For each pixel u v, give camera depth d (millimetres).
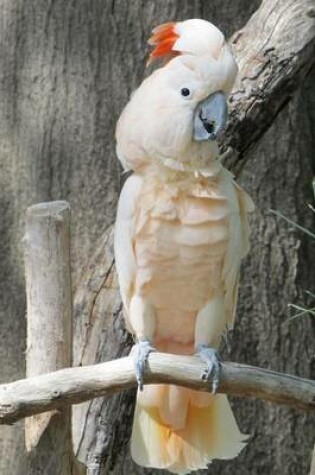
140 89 8828
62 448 8711
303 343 12344
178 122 8570
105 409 9711
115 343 9781
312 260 12469
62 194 11977
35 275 8641
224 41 8633
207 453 9055
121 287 8984
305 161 12477
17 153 12086
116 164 11922
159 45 8852
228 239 8766
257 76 10398
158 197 8695
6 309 12094
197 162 8688
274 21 10680
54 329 8641
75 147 11961
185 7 12016
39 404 8188
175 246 8719
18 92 12102
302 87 12461
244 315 12188
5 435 11680
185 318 9031
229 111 10258
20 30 12086
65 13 11984
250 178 12250
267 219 12281
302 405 8258
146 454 9078
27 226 8648
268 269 12266
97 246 10734
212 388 8312
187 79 8555
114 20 11953
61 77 11992
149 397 8992
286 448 12227
